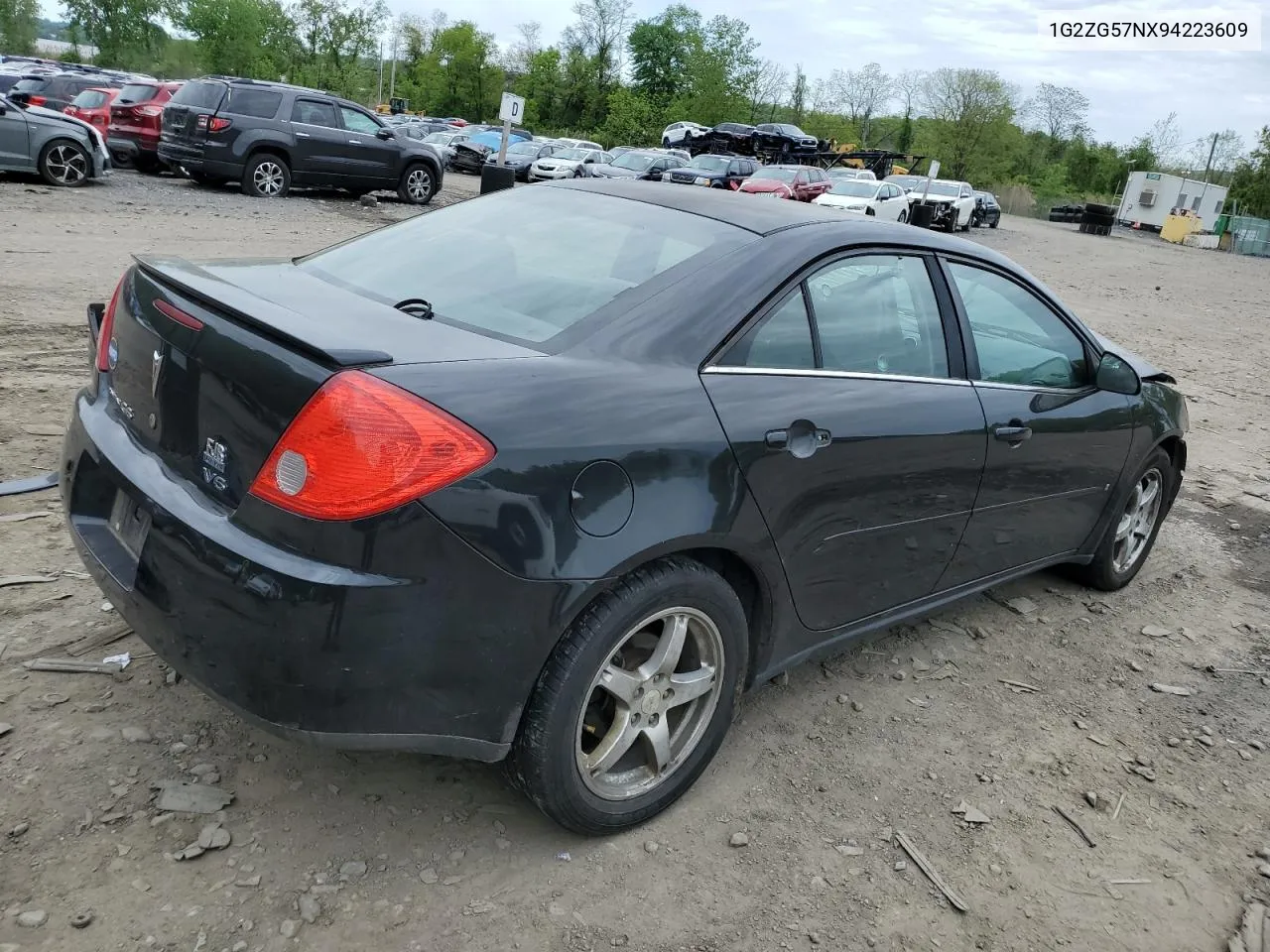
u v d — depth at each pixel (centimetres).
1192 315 1792
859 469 296
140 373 254
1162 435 457
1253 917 270
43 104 2184
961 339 348
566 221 317
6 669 298
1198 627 458
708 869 261
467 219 335
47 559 366
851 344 306
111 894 224
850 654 388
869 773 312
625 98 8344
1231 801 323
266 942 218
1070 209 6197
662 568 250
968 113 7975
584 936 233
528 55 9725
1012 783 317
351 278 303
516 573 220
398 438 207
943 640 411
